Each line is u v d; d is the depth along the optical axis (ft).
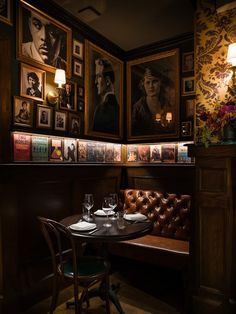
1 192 7.41
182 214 9.81
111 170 12.20
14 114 7.89
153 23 10.60
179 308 8.04
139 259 9.18
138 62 12.87
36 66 8.69
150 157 12.48
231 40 8.02
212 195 7.41
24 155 8.27
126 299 8.56
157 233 10.30
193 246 7.78
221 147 7.13
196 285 7.65
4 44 7.73
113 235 6.60
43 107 8.87
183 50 11.52
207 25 8.53
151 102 12.42
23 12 8.30
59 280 8.88
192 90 11.21
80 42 10.68
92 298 8.67
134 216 8.48
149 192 11.08
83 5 9.34
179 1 9.11
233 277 7.03
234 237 7.02
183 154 11.48
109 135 12.25
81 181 10.46
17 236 7.84
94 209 11.09
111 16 10.09
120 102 13.04
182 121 11.48
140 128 12.78
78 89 10.51
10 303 7.50
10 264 7.62
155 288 9.32
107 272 7.24
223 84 8.14
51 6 9.24
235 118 7.21
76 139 10.45
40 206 8.66
